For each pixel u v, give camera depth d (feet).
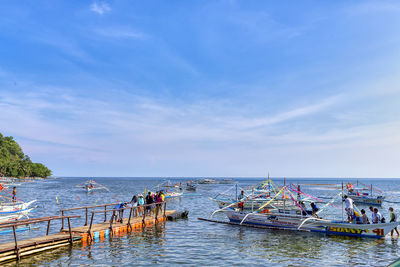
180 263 52.24
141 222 85.51
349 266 51.62
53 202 169.99
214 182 567.18
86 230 69.72
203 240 70.13
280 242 68.54
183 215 106.42
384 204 180.55
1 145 627.46
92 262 52.26
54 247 60.75
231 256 56.95
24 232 77.82
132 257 55.52
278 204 104.73
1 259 51.26
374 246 65.21
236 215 92.53
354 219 78.02
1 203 102.47
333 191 313.12
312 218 79.87
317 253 59.47
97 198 205.67
